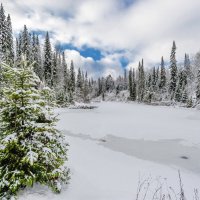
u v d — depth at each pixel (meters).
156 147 14.39
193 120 25.78
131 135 17.77
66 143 6.41
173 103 62.59
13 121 5.44
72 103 59.25
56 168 5.77
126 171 9.38
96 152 12.44
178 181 8.50
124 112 37.12
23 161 4.90
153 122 23.89
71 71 92.69
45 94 6.21
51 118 6.30
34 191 5.45
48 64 61.25
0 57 25.16
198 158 12.16
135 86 96.94
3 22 45.03
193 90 74.62
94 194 6.14
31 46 62.59
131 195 6.34
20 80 5.60
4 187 5.01
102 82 142.00
